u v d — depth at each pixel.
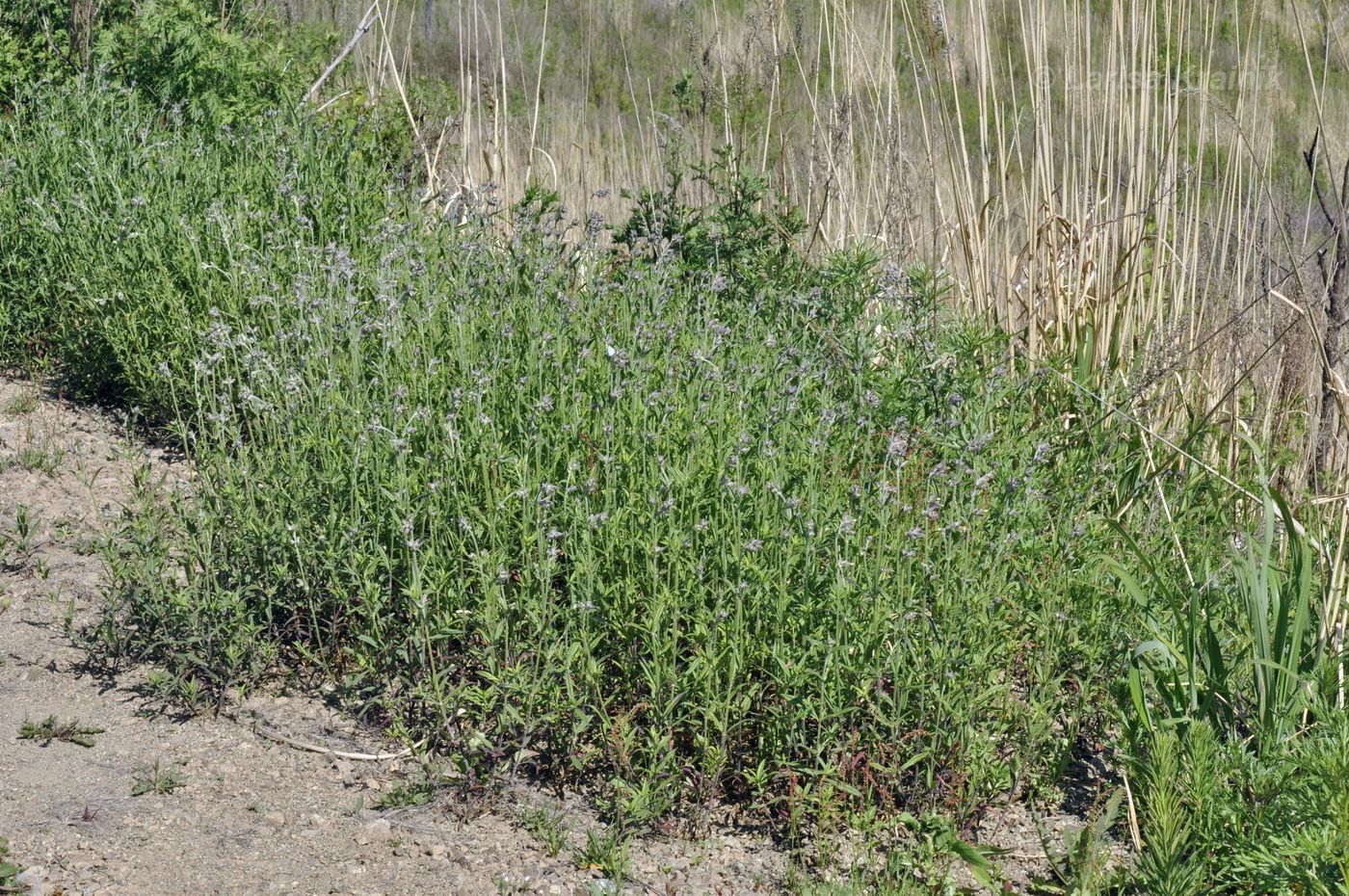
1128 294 5.84
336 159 6.96
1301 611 3.76
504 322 5.03
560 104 9.50
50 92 7.39
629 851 3.43
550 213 6.30
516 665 3.68
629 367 4.60
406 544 3.95
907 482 4.27
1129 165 5.87
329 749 3.81
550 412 4.45
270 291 5.43
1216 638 3.91
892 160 6.45
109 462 5.45
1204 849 3.37
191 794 3.55
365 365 4.94
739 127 6.88
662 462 3.95
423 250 5.72
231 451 5.09
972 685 3.63
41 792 3.50
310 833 3.43
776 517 3.83
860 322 5.26
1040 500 4.43
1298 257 5.64
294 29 9.23
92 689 4.03
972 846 3.46
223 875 3.23
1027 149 6.73
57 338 6.10
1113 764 3.92
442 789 3.65
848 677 3.56
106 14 8.51
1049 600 3.95
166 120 7.60
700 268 5.97
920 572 3.78
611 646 3.82
